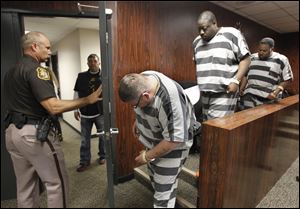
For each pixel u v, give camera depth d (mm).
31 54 1242
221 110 1357
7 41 1683
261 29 2010
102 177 1796
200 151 1262
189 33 2271
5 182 1909
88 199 1617
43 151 1242
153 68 1880
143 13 1935
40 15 1764
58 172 1336
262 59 1449
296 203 1807
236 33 1327
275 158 1946
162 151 1044
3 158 1864
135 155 1660
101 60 1100
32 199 1445
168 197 1229
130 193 1571
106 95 1127
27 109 1202
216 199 1223
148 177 1578
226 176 1175
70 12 1800
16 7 1686
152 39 1949
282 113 1855
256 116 1414
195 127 1206
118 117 1553
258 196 1763
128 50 1747
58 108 1182
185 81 1590
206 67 1375
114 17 1737
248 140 1339
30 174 1375
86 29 1829
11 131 1223
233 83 1278
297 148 2676
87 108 1728
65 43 2027
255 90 1537
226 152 1147
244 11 2973
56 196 1349
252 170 1516
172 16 2176
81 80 1627
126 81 938
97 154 1857
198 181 1303
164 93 967
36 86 1156
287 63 1450
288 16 2949
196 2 2461
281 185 2078
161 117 1001
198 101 1369
